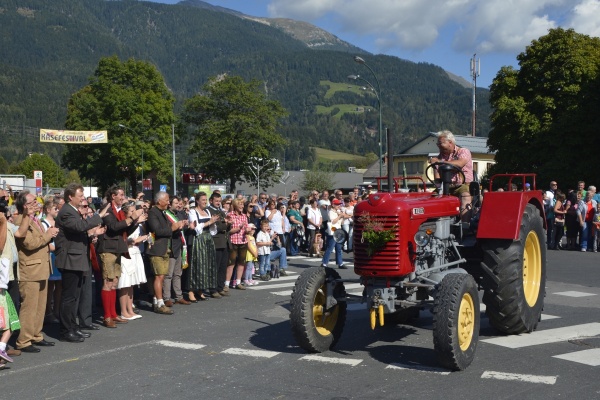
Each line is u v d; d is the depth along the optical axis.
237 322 9.28
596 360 6.67
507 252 7.27
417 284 6.52
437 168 8.22
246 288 12.84
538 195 8.23
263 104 63.31
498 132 33.66
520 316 7.40
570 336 7.79
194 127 70.00
